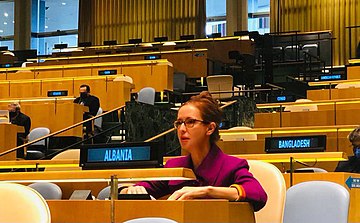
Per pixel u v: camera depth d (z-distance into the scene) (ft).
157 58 54.60
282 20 61.36
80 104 37.99
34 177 9.78
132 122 34.37
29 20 72.69
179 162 9.48
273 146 18.65
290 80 50.75
